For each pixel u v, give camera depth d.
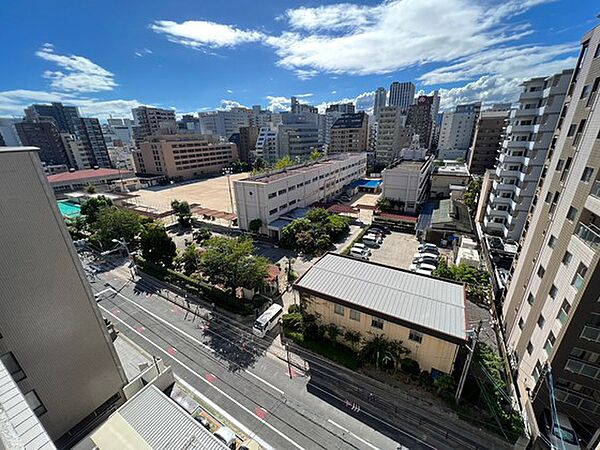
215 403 19.20
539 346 18.06
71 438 16.50
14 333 13.56
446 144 146.12
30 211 13.45
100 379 17.59
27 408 7.09
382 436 16.95
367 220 54.16
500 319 26.78
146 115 149.50
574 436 16.02
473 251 35.22
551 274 18.12
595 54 17.66
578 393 15.96
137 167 108.81
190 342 24.89
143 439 14.60
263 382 20.73
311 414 18.31
